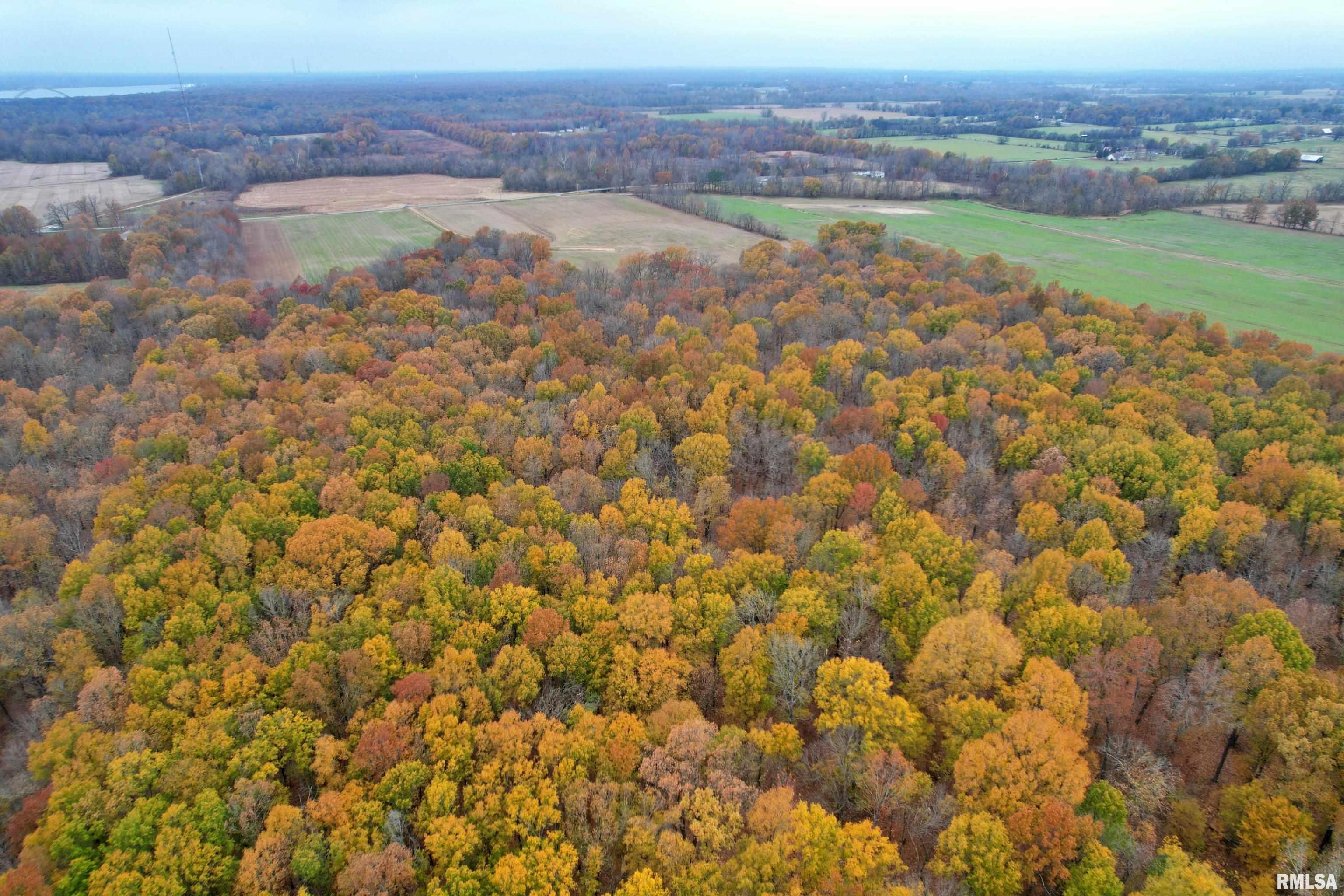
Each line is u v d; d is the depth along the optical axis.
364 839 50.84
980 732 57.66
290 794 57.75
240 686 60.75
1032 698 59.09
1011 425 100.69
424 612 68.75
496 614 68.62
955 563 74.81
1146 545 82.88
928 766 61.47
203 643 65.25
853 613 70.56
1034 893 50.25
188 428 98.00
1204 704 59.88
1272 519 83.50
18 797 54.88
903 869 49.25
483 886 49.31
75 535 82.38
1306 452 92.94
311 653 63.81
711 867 48.94
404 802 53.41
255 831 52.19
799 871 48.88
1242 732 59.88
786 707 64.50
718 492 89.56
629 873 51.66
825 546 77.06
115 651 69.94
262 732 57.09
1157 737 62.25
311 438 97.62
